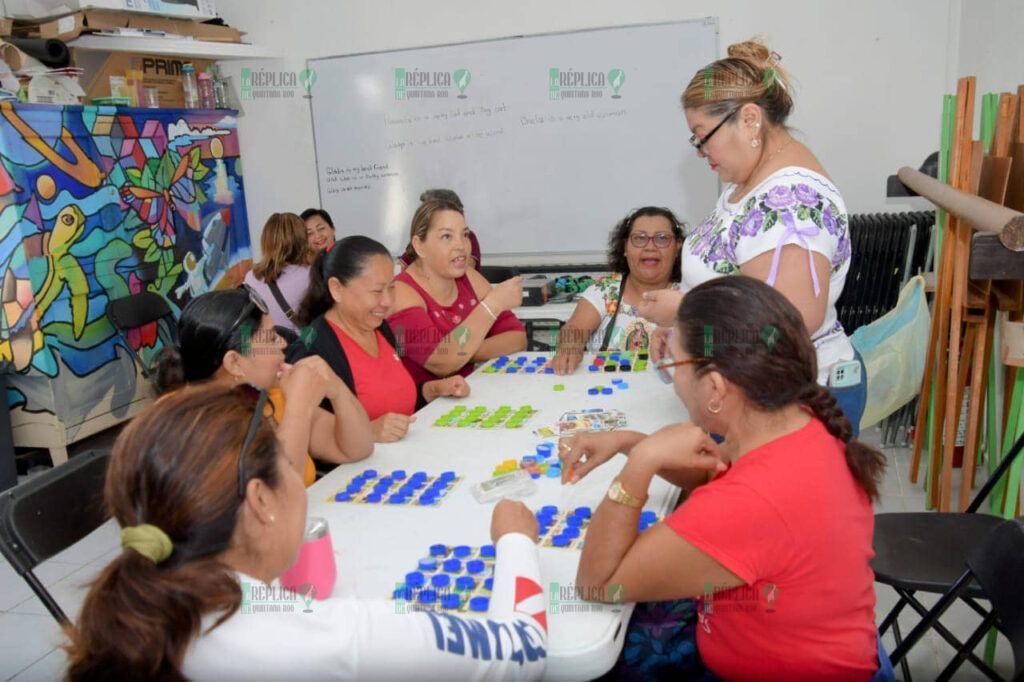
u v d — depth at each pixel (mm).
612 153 4195
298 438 1457
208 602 729
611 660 1027
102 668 706
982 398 2887
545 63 4180
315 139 4637
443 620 875
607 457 1351
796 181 1533
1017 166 2379
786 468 975
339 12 4445
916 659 1991
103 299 3812
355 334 2012
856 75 3811
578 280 4160
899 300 2977
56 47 3689
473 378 2361
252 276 3469
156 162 4098
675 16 3973
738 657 1080
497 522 1149
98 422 3818
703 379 1023
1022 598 1136
